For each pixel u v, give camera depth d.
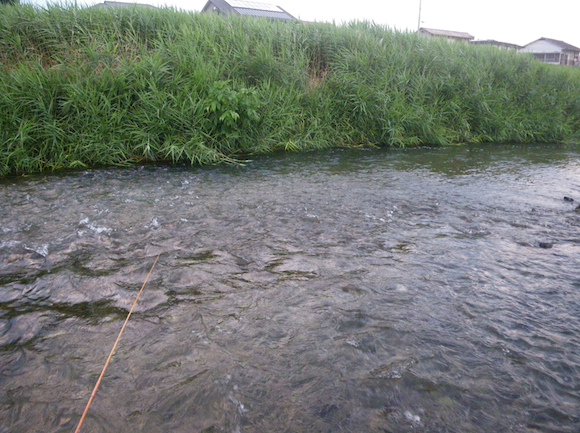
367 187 5.30
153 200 4.55
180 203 4.45
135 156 6.66
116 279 2.74
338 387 1.80
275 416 1.65
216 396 1.75
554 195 5.05
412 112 9.01
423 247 3.31
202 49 7.94
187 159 6.86
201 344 2.08
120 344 2.08
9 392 1.76
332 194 4.93
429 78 9.62
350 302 2.47
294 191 5.04
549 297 2.54
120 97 6.65
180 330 2.20
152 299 2.50
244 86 7.45
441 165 6.89
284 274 2.83
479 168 6.74
